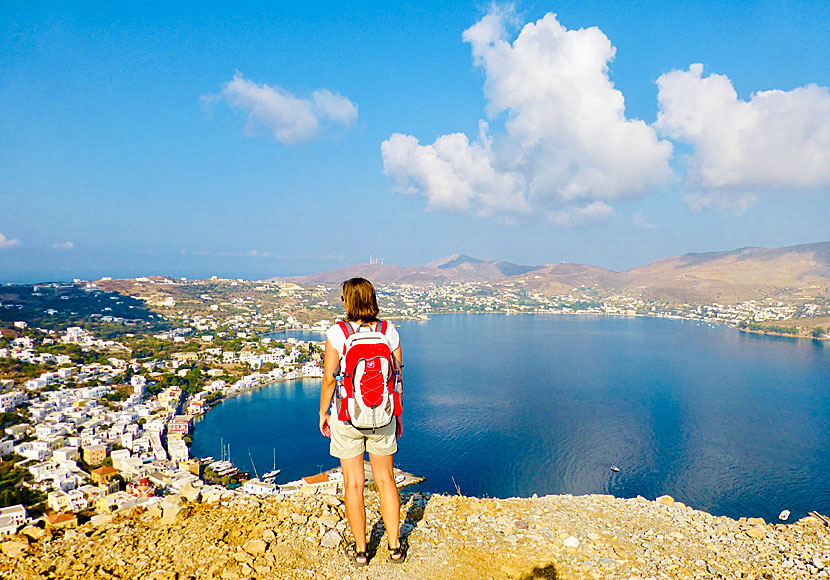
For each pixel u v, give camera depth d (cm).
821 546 571
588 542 545
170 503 571
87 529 513
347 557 470
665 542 565
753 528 619
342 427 433
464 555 494
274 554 464
